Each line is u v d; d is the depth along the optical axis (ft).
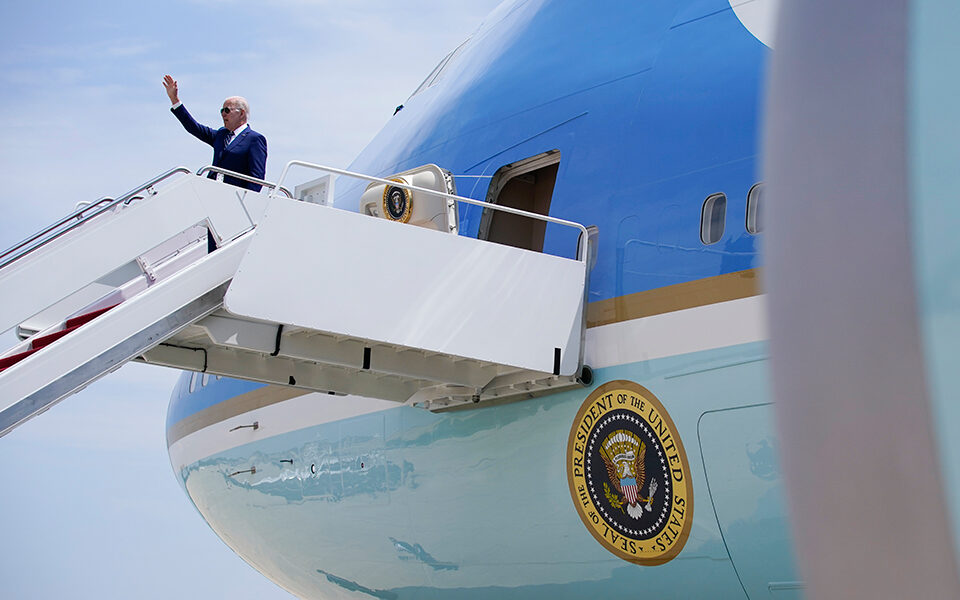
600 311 24.50
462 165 31.55
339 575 36.40
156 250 29.27
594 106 27.27
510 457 26.73
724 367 21.34
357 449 33.06
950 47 3.87
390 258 22.27
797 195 3.94
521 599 28.17
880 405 3.57
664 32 26.71
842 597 3.58
